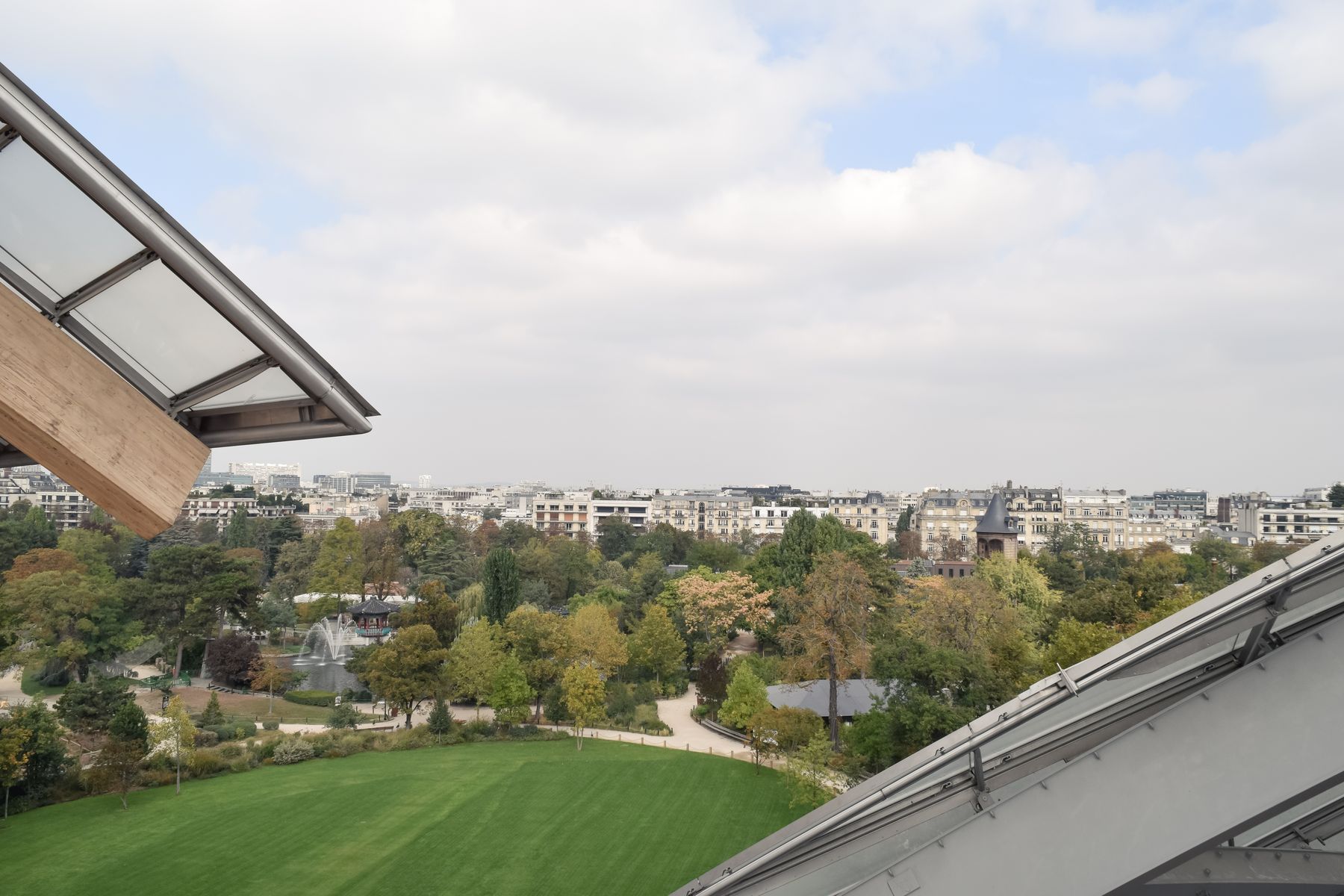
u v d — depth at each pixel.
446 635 70.56
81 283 6.61
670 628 69.19
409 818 39.91
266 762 49.09
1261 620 7.20
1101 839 6.53
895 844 8.23
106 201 5.94
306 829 38.50
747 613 75.69
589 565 113.00
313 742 50.75
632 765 48.62
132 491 7.06
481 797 42.97
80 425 6.77
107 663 72.62
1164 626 8.64
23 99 5.60
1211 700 6.70
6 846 36.16
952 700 41.25
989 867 6.69
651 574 102.75
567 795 43.28
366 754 51.22
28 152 5.82
